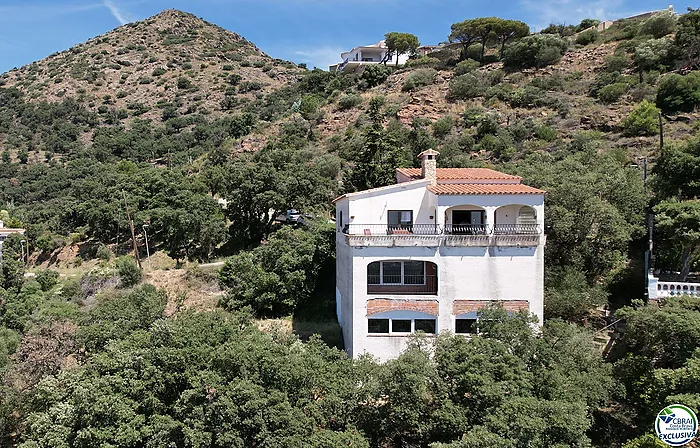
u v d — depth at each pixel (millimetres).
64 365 29219
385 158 48812
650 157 53688
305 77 127000
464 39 100875
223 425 19953
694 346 22859
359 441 19922
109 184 66438
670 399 20188
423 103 82125
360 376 22797
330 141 78188
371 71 98188
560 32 100375
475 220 32344
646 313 24938
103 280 46625
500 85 83750
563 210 33656
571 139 63781
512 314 28891
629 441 21562
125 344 25844
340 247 36344
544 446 18812
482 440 17906
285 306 39844
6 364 29500
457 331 29938
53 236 62875
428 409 21953
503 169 48625
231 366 22234
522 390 20766
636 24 91375
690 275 32938
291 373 21531
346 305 32406
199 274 45062
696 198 36938
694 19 78000
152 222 56156
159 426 20656
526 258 29219
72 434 22125
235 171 54750
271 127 90250
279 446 19422
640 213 38219
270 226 54719
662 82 66688
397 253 29484
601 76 77750
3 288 44938
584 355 24000
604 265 35250
